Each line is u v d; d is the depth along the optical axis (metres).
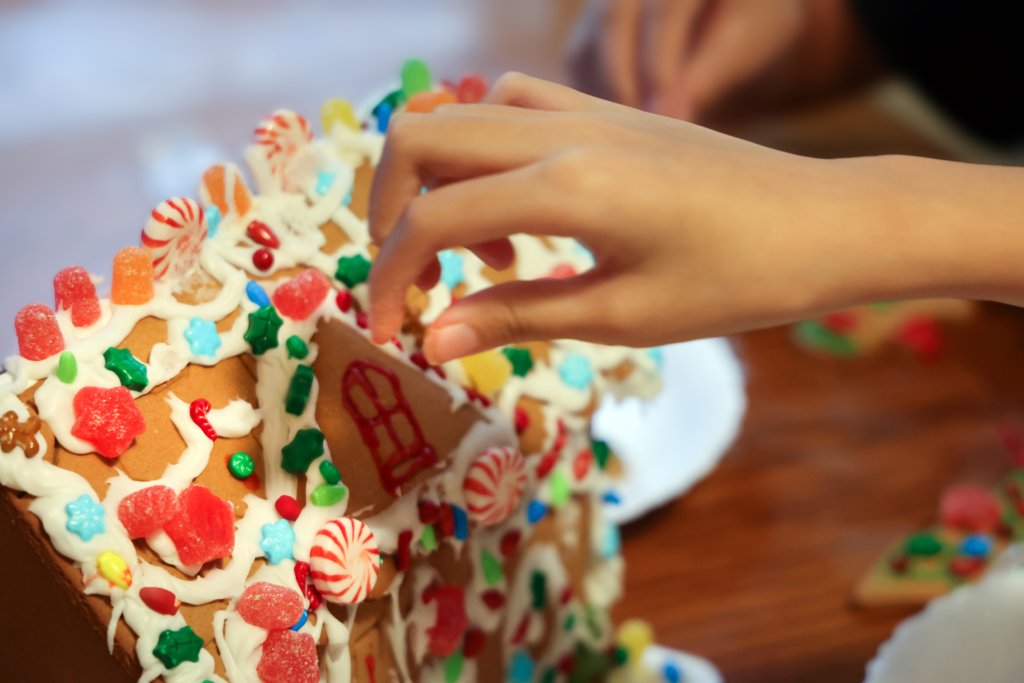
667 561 0.84
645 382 0.72
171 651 0.53
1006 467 0.91
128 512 0.54
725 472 0.91
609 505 0.81
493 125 0.54
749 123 1.22
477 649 0.66
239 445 0.58
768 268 0.53
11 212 1.29
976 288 0.55
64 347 0.56
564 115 0.54
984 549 0.82
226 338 0.59
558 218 0.51
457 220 0.52
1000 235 0.54
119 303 0.58
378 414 0.61
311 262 0.63
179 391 0.57
